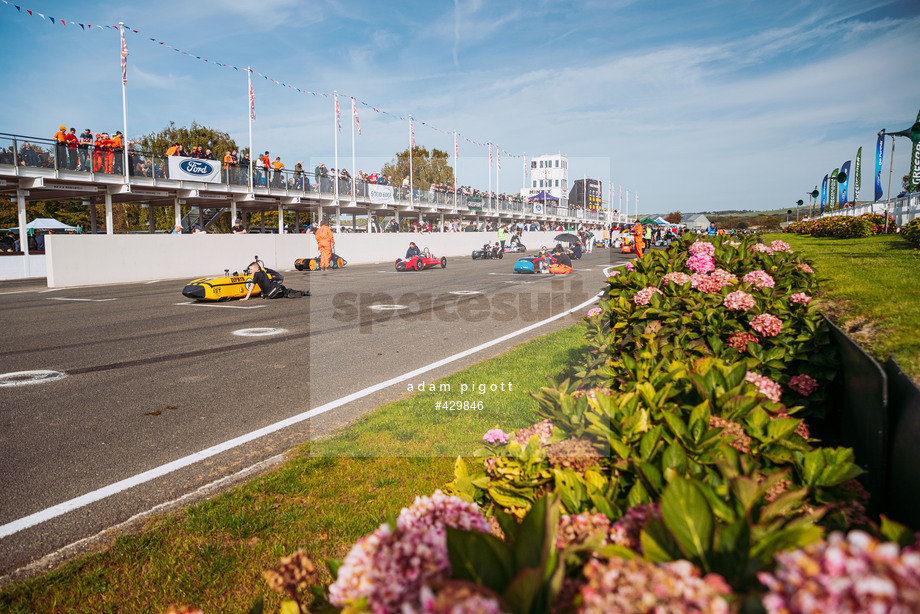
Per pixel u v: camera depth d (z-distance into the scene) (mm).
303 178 26172
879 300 4691
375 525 3141
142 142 44969
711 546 1117
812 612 764
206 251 21922
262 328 9859
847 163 33438
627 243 30297
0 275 19594
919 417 1913
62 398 5781
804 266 6223
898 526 1120
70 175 19312
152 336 9133
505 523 1382
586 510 1676
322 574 2711
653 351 3396
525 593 915
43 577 2773
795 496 1261
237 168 24016
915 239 11180
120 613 2512
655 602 878
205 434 4730
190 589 2660
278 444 4484
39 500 3602
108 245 18688
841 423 3279
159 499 3602
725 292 4699
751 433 2010
